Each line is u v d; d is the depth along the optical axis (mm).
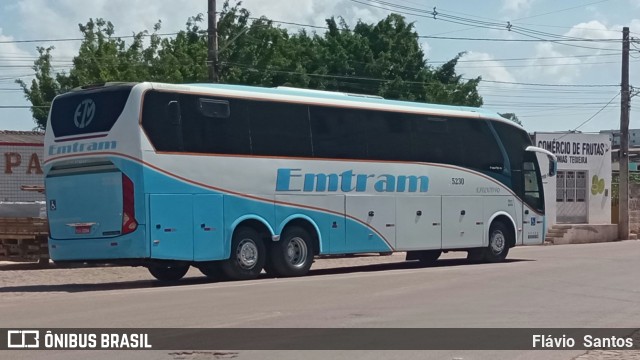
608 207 43719
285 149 20156
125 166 17547
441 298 15570
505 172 25422
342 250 21203
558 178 42031
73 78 42188
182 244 18109
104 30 42812
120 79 40094
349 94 22031
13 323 12562
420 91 51750
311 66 50219
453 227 23828
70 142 18469
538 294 16266
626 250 30734
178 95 18281
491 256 24922
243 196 19281
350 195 21422
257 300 15258
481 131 24906
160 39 42844
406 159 22750
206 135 18656
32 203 27938
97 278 22094
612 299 15562
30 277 21891
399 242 22469
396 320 12859
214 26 27203
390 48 51938
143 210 17484
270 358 9977
